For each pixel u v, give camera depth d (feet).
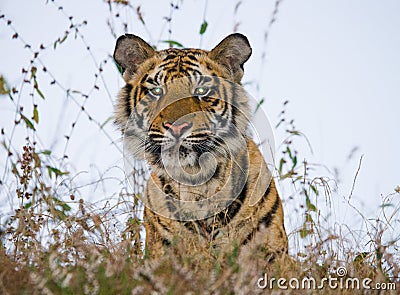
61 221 34.60
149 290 25.18
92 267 27.04
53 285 25.86
